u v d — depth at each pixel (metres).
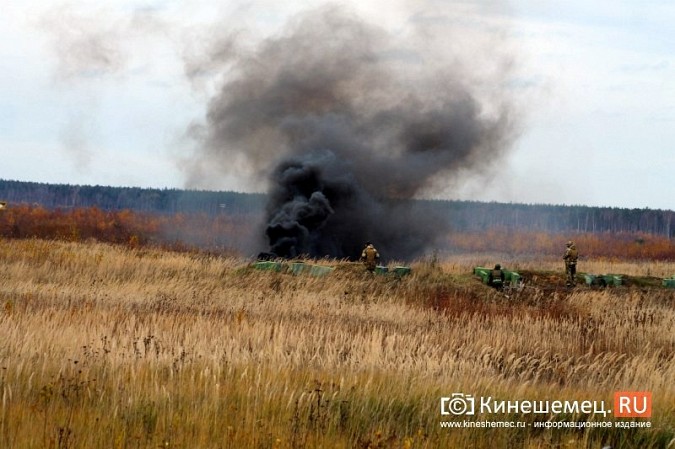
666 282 137.12
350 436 45.88
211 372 56.31
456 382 58.25
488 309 105.94
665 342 87.00
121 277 116.69
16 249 133.88
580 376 70.06
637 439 50.56
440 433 47.72
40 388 50.75
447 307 105.81
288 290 113.00
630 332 88.69
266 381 53.78
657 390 60.41
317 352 64.56
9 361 55.22
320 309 97.12
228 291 108.56
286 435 44.59
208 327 74.69
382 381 55.19
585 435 49.00
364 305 101.19
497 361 69.38
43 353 59.19
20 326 69.12
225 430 44.12
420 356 65.12
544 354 74.12
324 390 51.78
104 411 46.75
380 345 67.69
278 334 73.69
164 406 47.50
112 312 82.25
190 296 103.19
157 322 77.94
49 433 42.22
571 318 96.25
